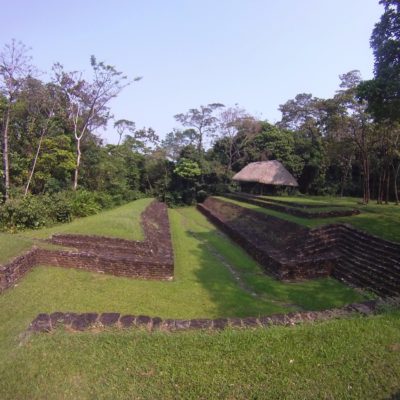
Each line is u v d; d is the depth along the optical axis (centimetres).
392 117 1234
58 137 2116
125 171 2858
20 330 670
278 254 1275
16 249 1044
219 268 1285
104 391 404
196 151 3438
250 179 2816
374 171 2805
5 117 1844
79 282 998
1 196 1723
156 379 420
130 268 1085
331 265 1197
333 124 2202
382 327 514
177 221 2341
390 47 1162
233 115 3759
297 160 3148
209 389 399
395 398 380
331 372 418
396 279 967
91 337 513
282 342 481
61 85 2228
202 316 839
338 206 1814
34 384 419
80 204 1777
